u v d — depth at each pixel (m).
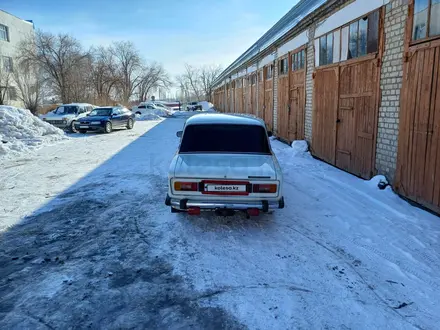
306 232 4.65
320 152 9.80
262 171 4.55
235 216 5.25
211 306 3.05
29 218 5.31
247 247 4.22
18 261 3.91
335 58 8.73
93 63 43.09
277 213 5.37
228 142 5.43
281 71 14.40
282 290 3.30
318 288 3.33
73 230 4.80
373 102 6.89
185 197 4.51
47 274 3.62
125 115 20.98
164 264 3.81
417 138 5.48
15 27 33.66
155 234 4.63
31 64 33.78
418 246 4.19
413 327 2.78
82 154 11.40
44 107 34.41
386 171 6.51
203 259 3.92
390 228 4.73
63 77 35.28
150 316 2.92
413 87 5.55
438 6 4.95
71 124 18.92
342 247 4.20
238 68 25.88
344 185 6.93
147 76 65.50
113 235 4.62
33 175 8.27
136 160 10.22
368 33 7.07
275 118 15.40
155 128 22.00
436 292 3.27
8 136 13.40
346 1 7.98
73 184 7.37
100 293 3.26
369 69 7.03
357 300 3.14
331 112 8.97
